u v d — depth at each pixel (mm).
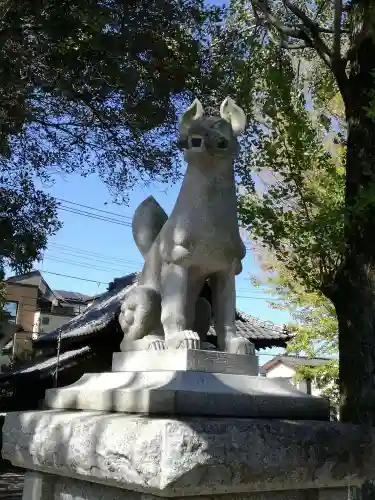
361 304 5148
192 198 2961
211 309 3340
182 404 2379
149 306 3076
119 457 2293
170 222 3029
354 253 5297
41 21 6121
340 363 5301
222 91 7516
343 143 7371
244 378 2711
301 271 6090
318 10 6941
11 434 3176
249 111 6773
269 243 6316
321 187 6469
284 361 20859
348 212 4859
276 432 2439
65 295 31812
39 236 9492
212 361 2725
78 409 2982
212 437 2238
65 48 6664
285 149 6461
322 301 9281
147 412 2447
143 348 3004
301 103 7035
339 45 5652
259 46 7203
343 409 5105
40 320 27469
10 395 16328
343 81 5758
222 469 2240
